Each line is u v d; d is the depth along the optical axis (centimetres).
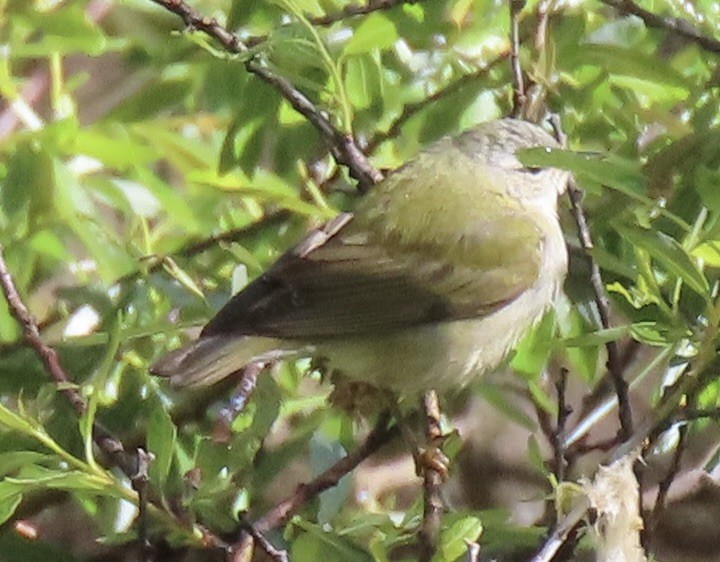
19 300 877
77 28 1062
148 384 947
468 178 1096
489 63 1063
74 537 1078
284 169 1078
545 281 1080
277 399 902
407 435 996
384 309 1030
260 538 812
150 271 1029
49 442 797
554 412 1030
